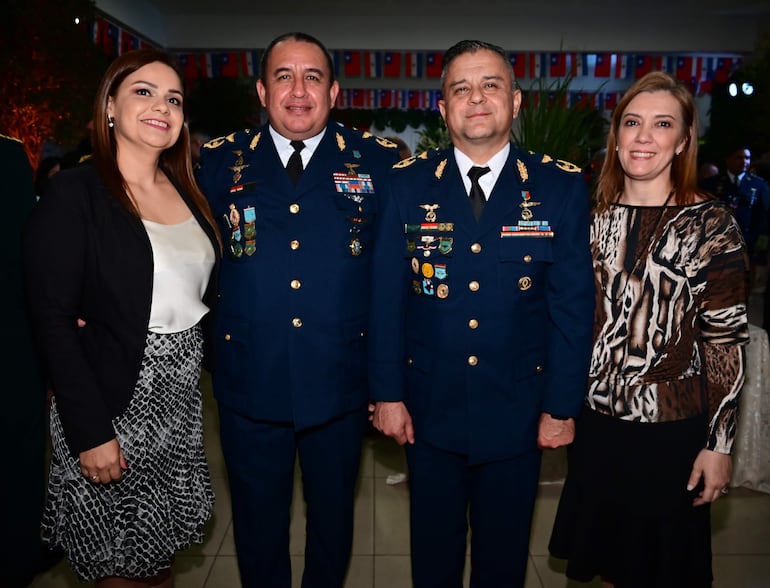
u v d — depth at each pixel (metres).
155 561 1.54
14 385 1.51
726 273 1.50
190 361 1.57
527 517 1.70
